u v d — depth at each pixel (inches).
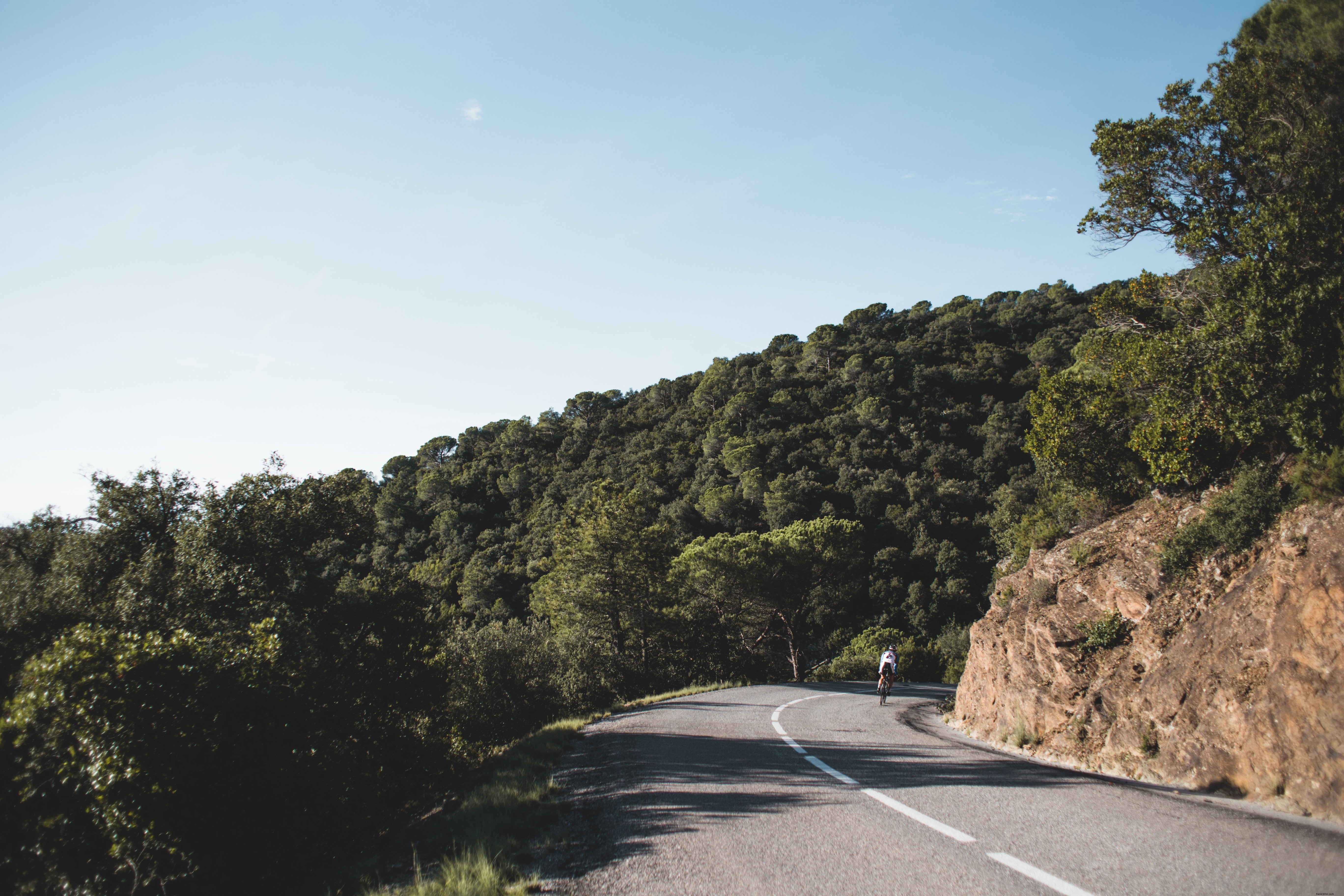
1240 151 435.5
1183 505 434.0
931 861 180.1
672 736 480.4
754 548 1592.0
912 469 3011.8
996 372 3821.4
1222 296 405.4
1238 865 168.9
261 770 305.4
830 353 4670.3
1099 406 499.2
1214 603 355.3
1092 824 213.3
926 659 1734.7
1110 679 389.1
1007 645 524.4
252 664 331.3
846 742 445.1
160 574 553.3
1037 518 608.1
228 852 289.9
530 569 2327.8
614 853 207.2
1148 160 464.4
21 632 478.0
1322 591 273.0
